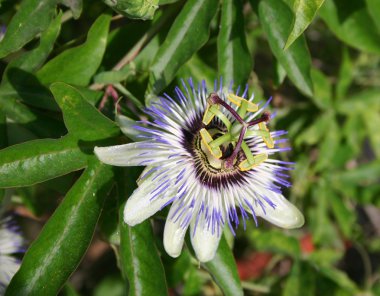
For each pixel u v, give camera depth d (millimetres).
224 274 203
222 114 196
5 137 205
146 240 197
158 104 198
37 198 237
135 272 194
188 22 218
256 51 331
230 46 226
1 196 194
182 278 263
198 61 239
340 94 322
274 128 289
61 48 223
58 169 192
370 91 329
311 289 317
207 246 186
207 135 194
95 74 220
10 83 209
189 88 232
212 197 190
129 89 229
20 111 210
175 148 188
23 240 231
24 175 187
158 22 228
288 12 224
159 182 181
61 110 200
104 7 224
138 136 185
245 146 194
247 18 296
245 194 196
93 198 195
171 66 216
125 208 177
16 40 196
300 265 319
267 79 312
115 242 216
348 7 249
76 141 196
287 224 196
